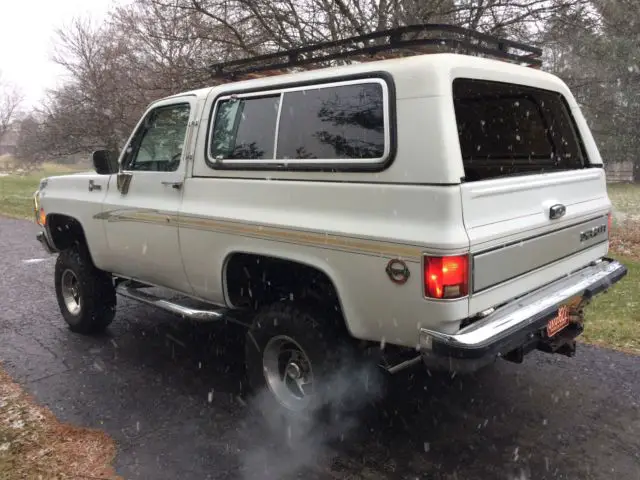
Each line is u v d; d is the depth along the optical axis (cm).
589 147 389
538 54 401
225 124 367
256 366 355
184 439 338
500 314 281
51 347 492
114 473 304
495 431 343
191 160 381
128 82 1365
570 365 434
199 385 413
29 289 696
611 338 485
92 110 1633
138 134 432
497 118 401
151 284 436
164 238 397
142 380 421
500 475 298
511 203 288
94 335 523
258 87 347
